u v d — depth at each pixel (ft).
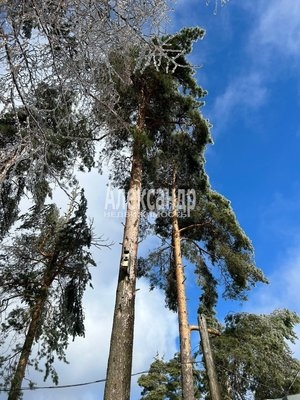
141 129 35.94
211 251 46.14
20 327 41.78
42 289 42.86
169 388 64.08
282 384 43.60
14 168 12.05
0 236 37.93
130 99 36.76
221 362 44.68
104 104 14.07
